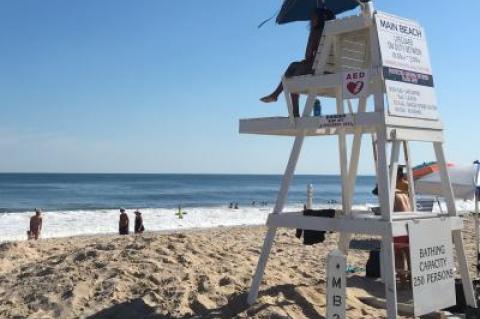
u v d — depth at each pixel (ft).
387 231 15.11
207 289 20.58
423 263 16.07
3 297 21.59
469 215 90.58
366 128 18.44
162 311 18.69
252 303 17.98
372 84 16.74
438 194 23.08
